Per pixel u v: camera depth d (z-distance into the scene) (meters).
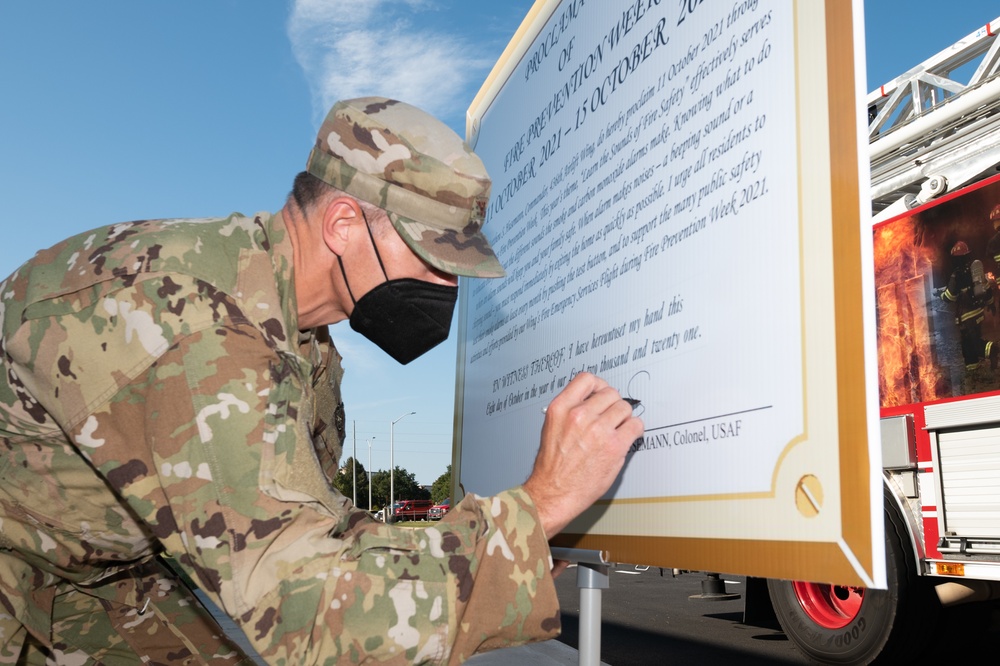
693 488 1.21
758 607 5.33
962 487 3.90
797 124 1.04
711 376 1.18
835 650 4.43
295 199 1.33
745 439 1.09
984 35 4.78
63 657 1.63
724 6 1.24
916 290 4.27
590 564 1.56
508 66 2.38
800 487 0.99
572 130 1.82
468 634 1.04
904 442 4.17
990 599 4.20
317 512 1.05
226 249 1.21
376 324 1.33
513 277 2.13
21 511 1.31
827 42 1.00
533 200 2.04
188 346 1.05
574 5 1.87
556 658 4.93
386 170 1.26
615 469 1.15
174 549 1.08
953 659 4.60
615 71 1.61
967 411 3.89
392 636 1.00
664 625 6.97
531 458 1.85
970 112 4.50
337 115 1.31
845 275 0.94
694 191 1.27
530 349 1.94
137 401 1.08
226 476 1.02
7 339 1.16
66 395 1.10
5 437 1.26
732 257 1.15
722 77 1.22
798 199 1.03
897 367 4.31
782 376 1.03
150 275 1.10
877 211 4.93
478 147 2.64
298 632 1.00
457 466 2.56
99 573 1.51
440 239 1.26
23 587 1.38
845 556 0.90
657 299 1.35
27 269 1.21
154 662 1.69
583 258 1.67
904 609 4.08
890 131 5.04
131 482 1.08
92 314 1.09
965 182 4.17
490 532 1.08
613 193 1.56
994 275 3.89
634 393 1.40
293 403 1.09
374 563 1.01
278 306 1.21
